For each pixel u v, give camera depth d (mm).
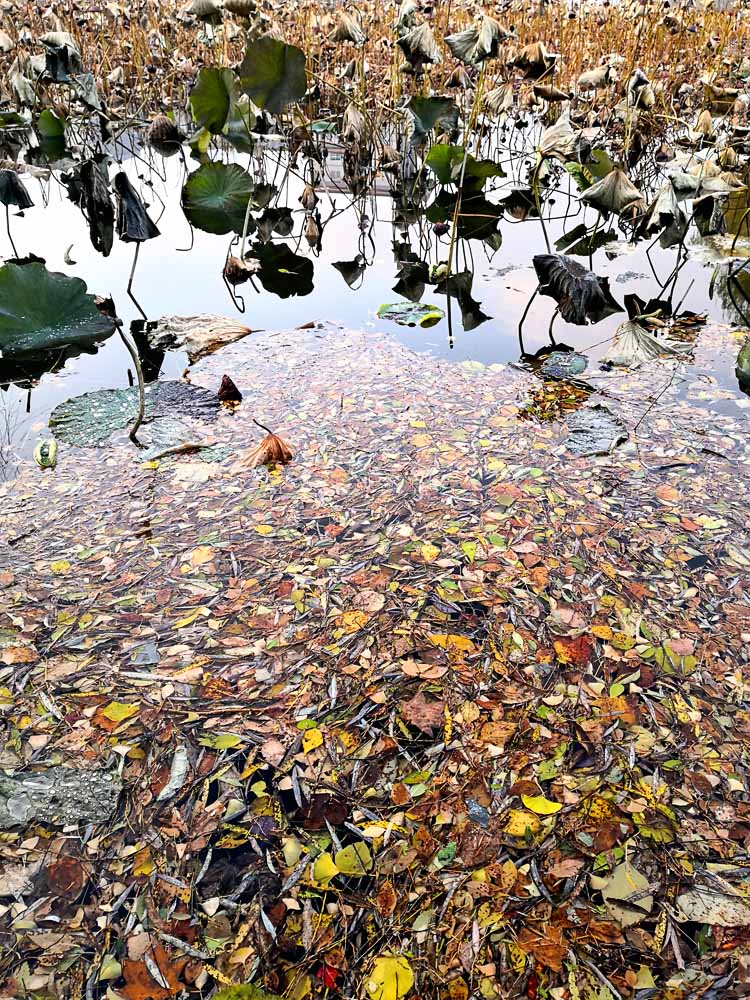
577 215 4156
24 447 1980
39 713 1275
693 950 960
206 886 1030
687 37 5750
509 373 2414
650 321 2785
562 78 5586
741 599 1521
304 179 4809
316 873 1047
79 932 979
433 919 994
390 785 1171
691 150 4312
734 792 1158
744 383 2344
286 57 3291
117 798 1145
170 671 1358
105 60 5695
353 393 2283
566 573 1588
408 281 3213
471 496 1825
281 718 1275
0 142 4996
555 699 1312
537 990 920
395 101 4879
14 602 1497
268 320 2803
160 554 1635
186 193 3529
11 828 1098
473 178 3879
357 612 1488
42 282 2512
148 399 2217
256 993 895
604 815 1124
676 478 1886
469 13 5762
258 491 1839
